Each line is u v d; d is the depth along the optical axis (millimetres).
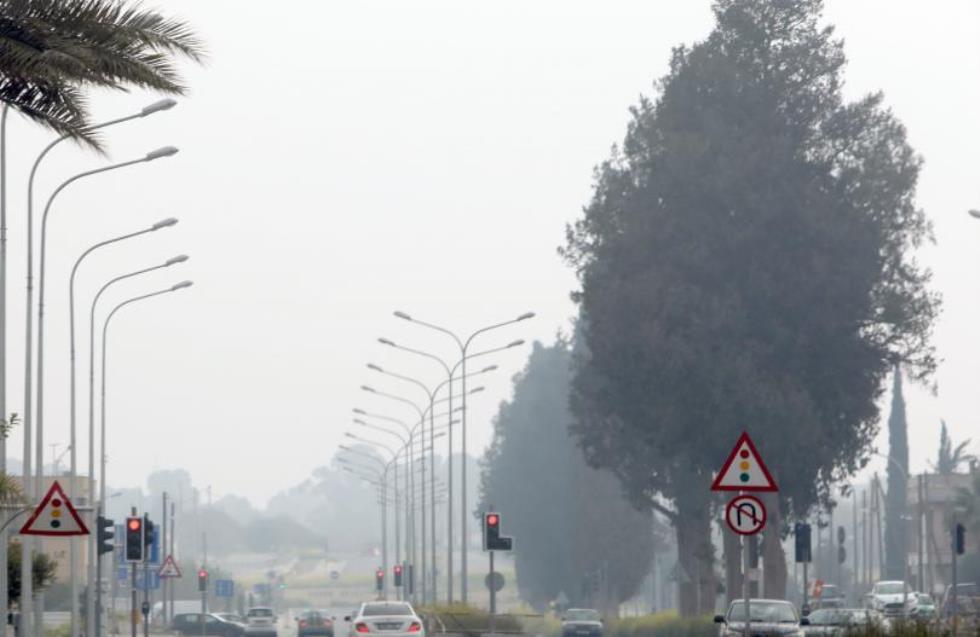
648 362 97125
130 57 35125
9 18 34781
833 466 100188
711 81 101125
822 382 98812
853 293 97312
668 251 99562
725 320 96562
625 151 105875
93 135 37156
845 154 101500
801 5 102375
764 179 98250
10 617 58531
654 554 178375
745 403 95375
